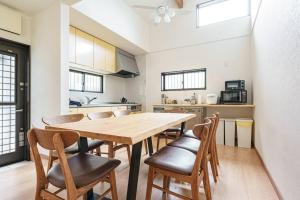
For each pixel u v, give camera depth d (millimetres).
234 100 3771
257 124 3141
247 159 2807
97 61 3920
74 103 3279
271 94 2041
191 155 1493
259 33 2863
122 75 5207
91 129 1276
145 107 5246
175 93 4906
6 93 2586
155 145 3592
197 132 1180
